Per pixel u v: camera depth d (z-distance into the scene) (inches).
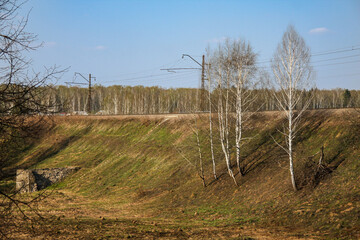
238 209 930.1
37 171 1836.9
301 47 879.7
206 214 958.4
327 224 665.6
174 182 1343.5
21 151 355.9
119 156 1889.8
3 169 347.3
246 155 1198.3
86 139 2437.3
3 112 337.1
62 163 2144.4
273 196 908.0
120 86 6427.2
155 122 2055.9
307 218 729.0
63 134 2628.0
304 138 1098.1
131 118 2340.1
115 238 641.6
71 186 1754.4
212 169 1268.5
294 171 947.3
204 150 1432.1
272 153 1123.3
